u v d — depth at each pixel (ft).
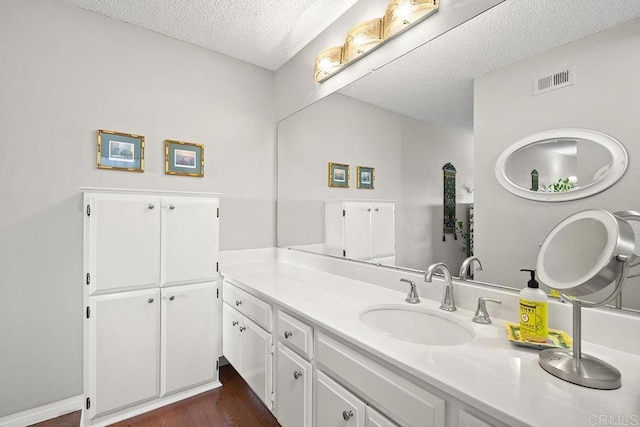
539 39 3.42
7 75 5.44
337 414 3.64
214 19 6.56
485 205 3.95
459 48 4.23
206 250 6.69
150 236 6.04
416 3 4.54
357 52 5.75
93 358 5.51
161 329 6.13
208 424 5.69
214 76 7.77
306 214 7.47
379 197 5.57
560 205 3.26
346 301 4.65
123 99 6.55
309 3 6.08
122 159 6.48
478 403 2.22
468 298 4.08
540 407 2.11
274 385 5.08
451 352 2.96
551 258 2.75
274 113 8.74
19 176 5.51
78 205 6.02
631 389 2.33
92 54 6.23
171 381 6.23
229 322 6.78
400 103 5.14
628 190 2.80
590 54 3.03
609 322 2.96
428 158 4.68
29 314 5.56
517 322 3.59
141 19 6.53
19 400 5.45
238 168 8.13
